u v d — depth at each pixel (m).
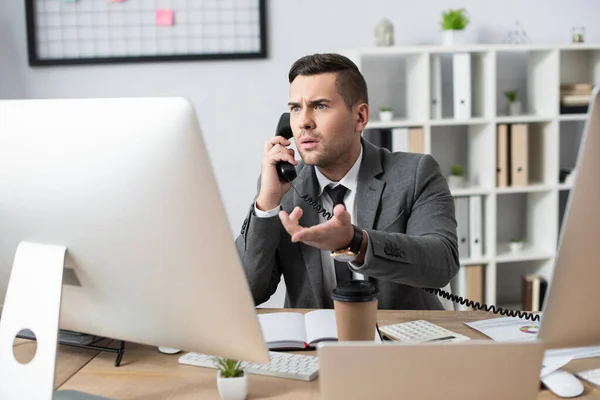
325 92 1.68
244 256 1.74
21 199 1.08
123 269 1.04
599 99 0.88
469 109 3.40
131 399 1.15
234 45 3.48
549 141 3.45
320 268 1.77
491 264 3.43
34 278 1.09
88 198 1.02
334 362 0.88
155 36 3.46
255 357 1.02
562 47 3.36
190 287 1.01
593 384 1.14
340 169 1.81
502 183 3.43
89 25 3.44
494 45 3.33
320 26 3.52
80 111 1.01
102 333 1.16
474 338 1.40
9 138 1.06
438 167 1.87
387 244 1.46
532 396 0.90
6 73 3.45
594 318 0.96
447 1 3.56
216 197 0.94
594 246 0.93
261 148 3.56
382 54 3.49
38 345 1.07
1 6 3.41
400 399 0.89
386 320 1.55
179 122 0.94
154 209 0.98
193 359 1.30
